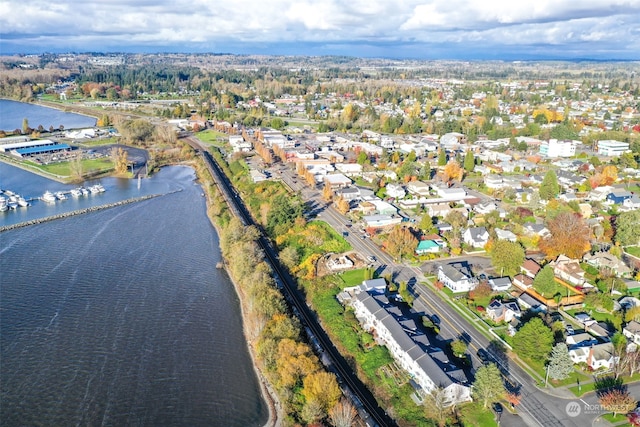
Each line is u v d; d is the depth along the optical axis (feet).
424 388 273.75
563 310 358.64
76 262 450.30
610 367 295.07
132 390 289.94
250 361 318.04
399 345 298.56
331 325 340.80
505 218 547.08
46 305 376.48
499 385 258.16
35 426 263.08
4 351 321.52
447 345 316.19
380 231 508.53
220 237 507.30
